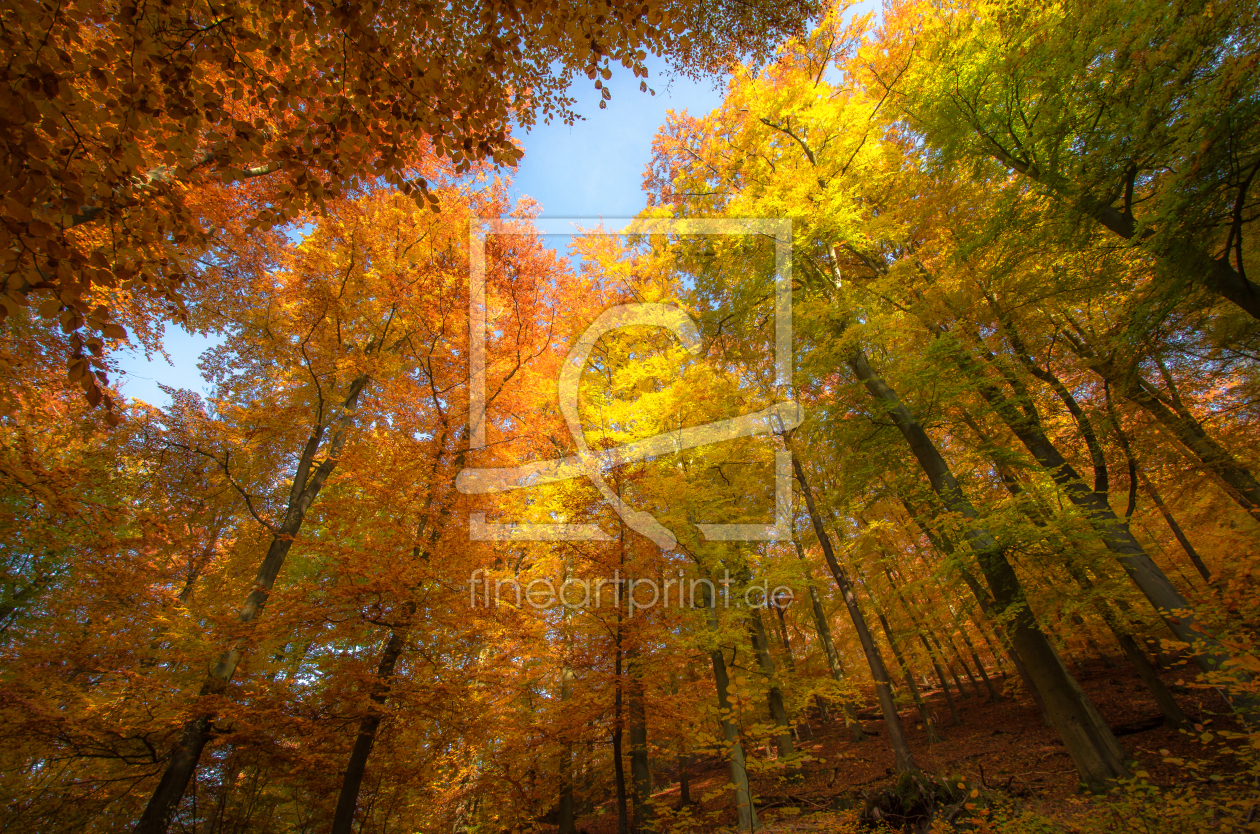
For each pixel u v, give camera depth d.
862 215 9.70
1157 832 4.54
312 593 6.43
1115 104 5.62
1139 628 8.91
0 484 5.69
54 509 6.05
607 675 6.80
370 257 8.66
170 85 2.91
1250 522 8.09
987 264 8.16
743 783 8.20
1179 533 10.64
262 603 7.27
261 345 9.05
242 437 8.48
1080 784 6.84
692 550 9.39
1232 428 7.99
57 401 7.04
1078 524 7.29
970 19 7.72
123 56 2.78
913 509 10.59
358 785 6.13
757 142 10.81
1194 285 5.33
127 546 6.88
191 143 3.12
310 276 8.32
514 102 4.38
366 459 7.12
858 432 9.50
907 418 9.05
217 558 10.34
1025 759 9.48
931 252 9.27
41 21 2.46
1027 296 7.84
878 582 12.44
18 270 2.43
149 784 6.72
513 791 8.66
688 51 5.12
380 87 3.43
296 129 3.38
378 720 6.54
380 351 8.67
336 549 6.39
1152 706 9.95
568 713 6.96
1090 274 6.86
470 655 7.88
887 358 10.22
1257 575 5.67
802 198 8.82
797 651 20.03
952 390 8.38
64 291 2.56
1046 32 6.21
